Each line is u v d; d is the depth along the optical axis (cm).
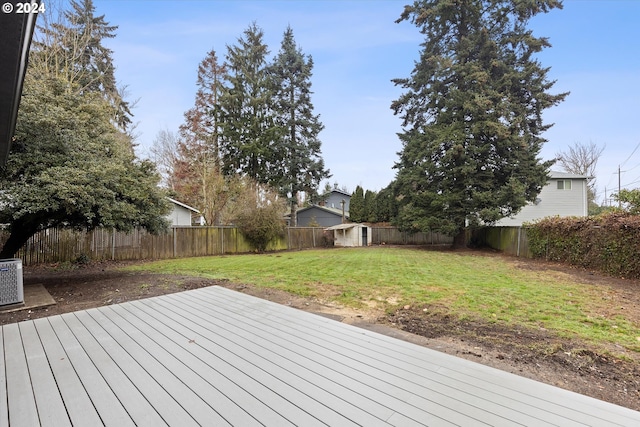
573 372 267
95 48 1694
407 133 1808
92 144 614
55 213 580
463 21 1536
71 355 254
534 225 1122
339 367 238
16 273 440
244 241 1585
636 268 701
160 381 212
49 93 604
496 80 1469
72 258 1008
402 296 527
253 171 2144
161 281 635
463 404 190
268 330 322
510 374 235
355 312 442
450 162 1527
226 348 272
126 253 1133
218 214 1852
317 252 1566
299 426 164
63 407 179
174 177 1902
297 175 2341
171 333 309
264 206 1677
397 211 2048
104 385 205
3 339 288
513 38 1481
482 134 1461
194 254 1358
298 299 510
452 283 640
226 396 193
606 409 189
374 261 1064
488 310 443
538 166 1398
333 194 3222
